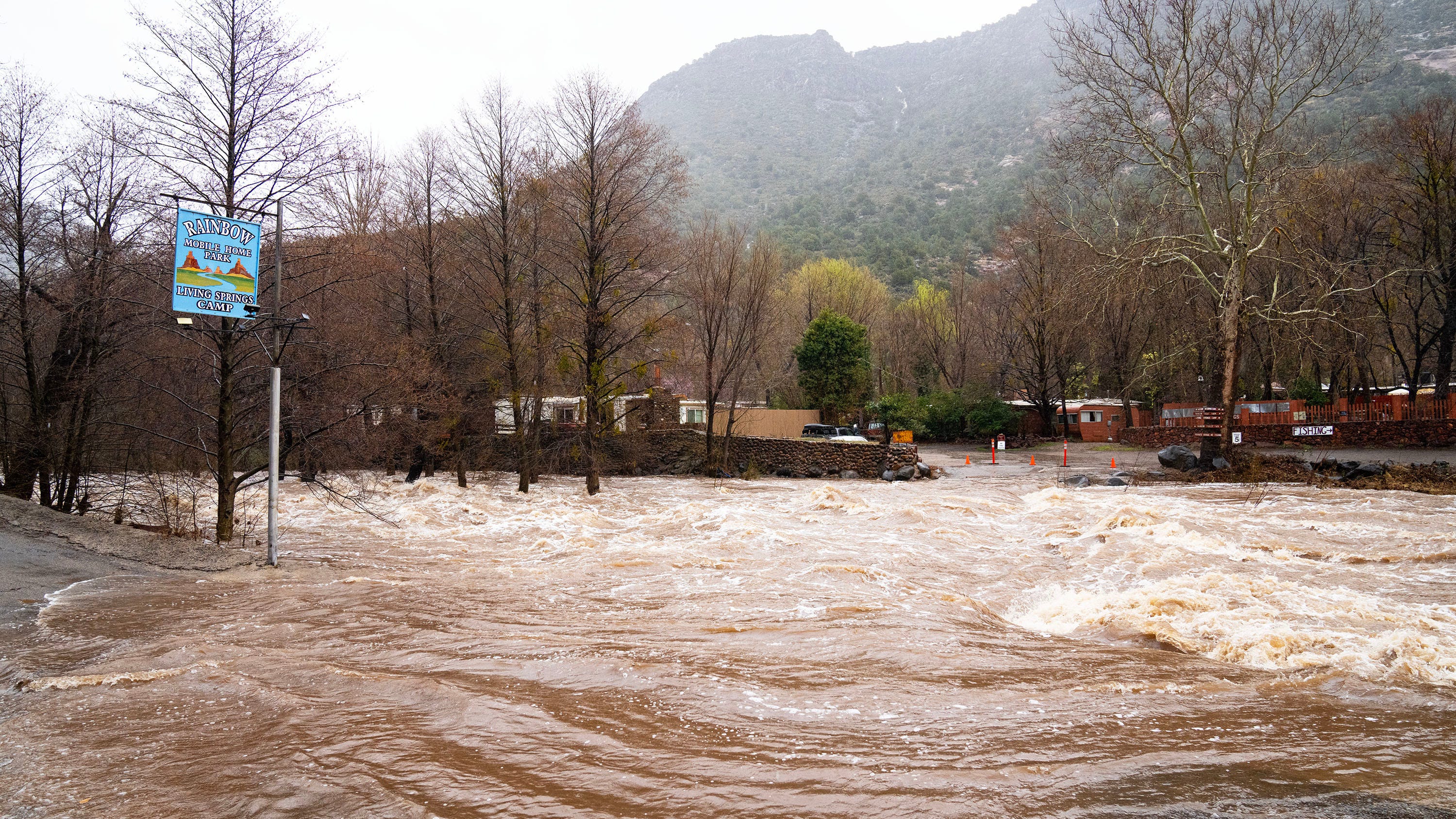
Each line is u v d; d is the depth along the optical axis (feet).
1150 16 98.43
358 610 33.24
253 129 51.03
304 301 62.08
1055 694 21.72
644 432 126.00
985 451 172.35
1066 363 190.49
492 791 15.51
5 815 14.70
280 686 22.50
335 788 15.65
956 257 442.09
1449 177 117.19
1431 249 127.34
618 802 15.01
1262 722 19.35
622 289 92.07
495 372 96.12
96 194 57.72
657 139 89.10
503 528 63.31
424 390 79.00
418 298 93.45
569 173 88.12
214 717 20.04
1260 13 93.45
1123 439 166.91
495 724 19.27
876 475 112.16
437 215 93.76
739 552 48.42
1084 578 40.19
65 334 57.77
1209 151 111.24
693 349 122.52
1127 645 27.73
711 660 25.12
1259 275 135.13
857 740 18.20
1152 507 66.33
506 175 90.02
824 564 42.98
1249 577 36.50
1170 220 117.39
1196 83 99.76
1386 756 17.06
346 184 86.94
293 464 76.84
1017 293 181.57
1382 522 55.36
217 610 33.27
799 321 228.02
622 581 39.96
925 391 228.84
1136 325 167.84
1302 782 15.75
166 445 59.98
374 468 117.60
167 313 51.08
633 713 20.17
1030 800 14.93
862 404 211.20
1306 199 103.81
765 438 124.16
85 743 18.31
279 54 50.67
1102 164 103.35
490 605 34.17
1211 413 97.40
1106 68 100.37
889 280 407.64
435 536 59.41
